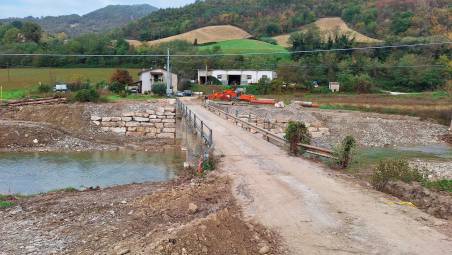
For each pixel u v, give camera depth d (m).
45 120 44.66
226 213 11.41
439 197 14.16
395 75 88.75
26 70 89.06
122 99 56.06
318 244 10.41
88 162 31.34
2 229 13.34
